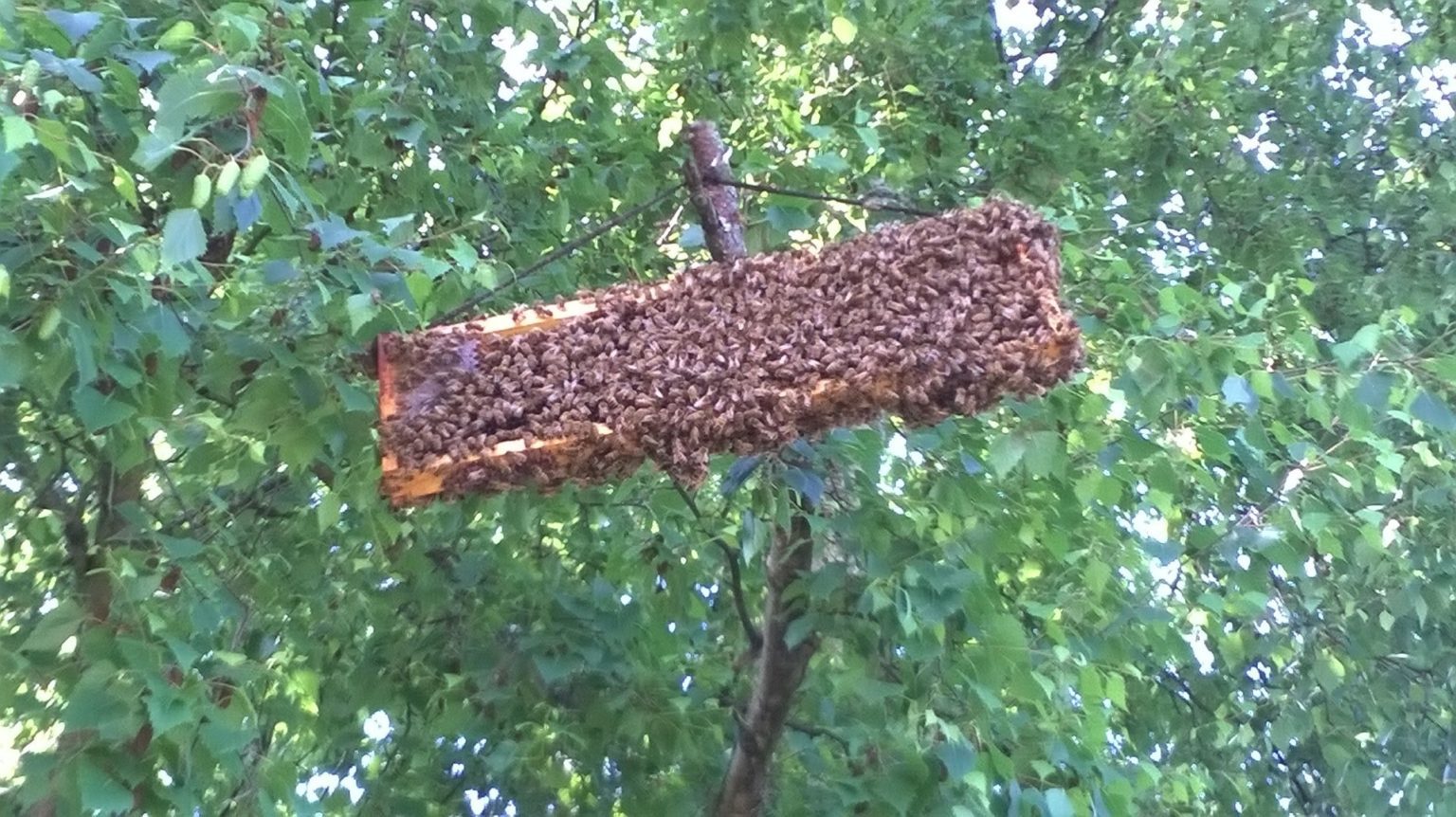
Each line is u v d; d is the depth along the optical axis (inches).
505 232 164.2
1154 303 177.5
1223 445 154.8
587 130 196.7
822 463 157.2
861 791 153.8
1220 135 242.1
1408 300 240.1
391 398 99.4
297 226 122.1
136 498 147.1
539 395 98.0
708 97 210.2
